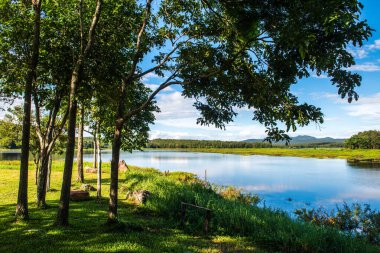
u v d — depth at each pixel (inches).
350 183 1243.8
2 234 354.0
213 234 424.5
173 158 3801.7
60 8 498.3
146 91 616.7
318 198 909.8
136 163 2699.3
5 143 900.0
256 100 398.0
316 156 4067.4
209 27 414.9
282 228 408.5
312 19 238.8
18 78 476.1
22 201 418.6
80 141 949.2
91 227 399.2
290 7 264.8
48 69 510.3
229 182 1267.2
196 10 434.3
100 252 303.0
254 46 378.0
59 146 780.0
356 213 535.2
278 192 1014.4
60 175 1112.2
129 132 638.5
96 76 465.4
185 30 438.6
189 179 1121.4
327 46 263.3
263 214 490.9
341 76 288.2
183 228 443.2
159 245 339.0
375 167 2074.3
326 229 406.0
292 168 2030.0
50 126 544.1
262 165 2347.4
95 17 407.8
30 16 482.3
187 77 431.5
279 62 322.7
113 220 397.4
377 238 440.8
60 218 396.8
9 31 466.6
